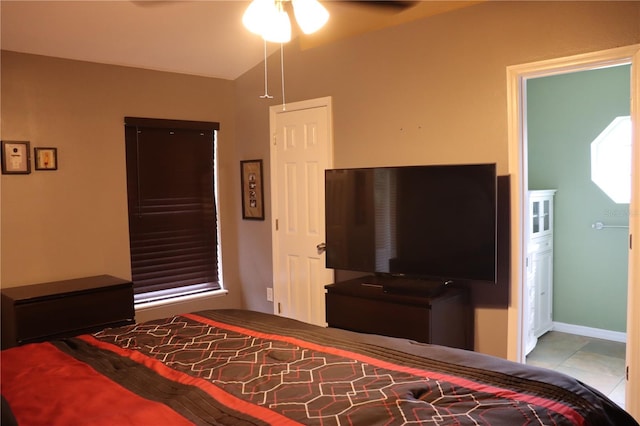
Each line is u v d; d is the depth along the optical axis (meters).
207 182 4.77
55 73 3.82
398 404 1.52
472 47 3.24
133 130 4.27
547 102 4.57
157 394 1.66
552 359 3.91
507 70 3.09
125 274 4.21
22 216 3.69
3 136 3.60
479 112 3.23
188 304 4.62
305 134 4.26
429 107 3.47
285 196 4.46
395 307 3.20
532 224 4.17
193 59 4.29
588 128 4.36
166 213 4.49
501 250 3.18
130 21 3.53
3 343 3.45
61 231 3.87
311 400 1.57
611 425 1.55
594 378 3.54
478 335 3.32
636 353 2.74
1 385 1.75
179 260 4.60
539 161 4.66
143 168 4.34
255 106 4.67
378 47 3.72
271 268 4.65
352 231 3.64
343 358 1.94
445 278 3.21
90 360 1.99
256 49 4.31
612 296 4.32
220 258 4.88
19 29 3.38
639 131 2.66
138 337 2.28
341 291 3.49
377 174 3.48
